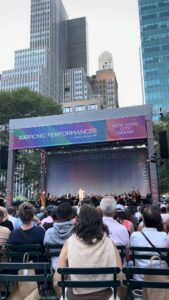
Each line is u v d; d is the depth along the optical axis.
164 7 111.88
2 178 39.81
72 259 2.71
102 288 2.69
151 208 4.42
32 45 145.12
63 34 168.12
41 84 121.19
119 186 22.72
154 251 4.02
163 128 33.19
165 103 100.75
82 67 157.50
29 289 3.41
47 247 4.55
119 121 18.36
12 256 4.36
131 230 6.12
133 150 22.72
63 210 4.74
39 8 151.75
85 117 18.89
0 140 38.28
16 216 8.30
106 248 2.74
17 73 123.44
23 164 38.66
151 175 17.58
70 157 23.77
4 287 4.03
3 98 42.41
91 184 23.19
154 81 104.38
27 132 19.55
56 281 2.74
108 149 23.11
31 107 44.34
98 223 2.79
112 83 159.00
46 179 23.97
